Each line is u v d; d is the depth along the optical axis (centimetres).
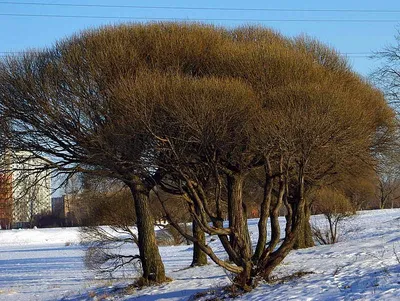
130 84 1747
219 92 1647
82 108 1942
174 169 1658
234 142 1670
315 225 3769
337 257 2320
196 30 2109
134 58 1972
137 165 1739
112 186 2525
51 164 2038
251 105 1675
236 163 1780
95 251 2517
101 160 1911
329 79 2030
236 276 1709
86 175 2370
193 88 1658
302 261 2266
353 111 1762
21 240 7131
